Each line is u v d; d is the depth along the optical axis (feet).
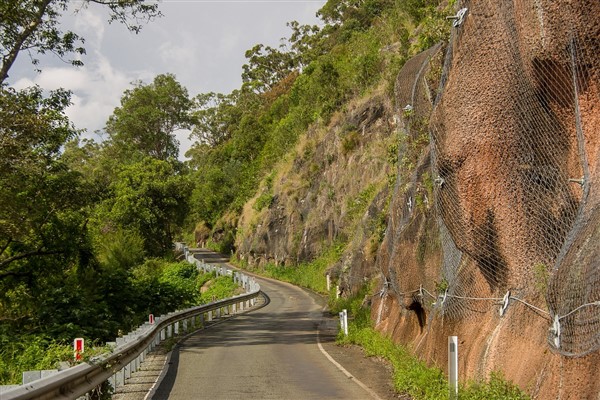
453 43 33.01
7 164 65.10
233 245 228.43
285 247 171.01
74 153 215.72
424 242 43.27
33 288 77.25
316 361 48.93
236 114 326.24
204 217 272.10
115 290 81.71
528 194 27.96
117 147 258.57
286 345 60.13
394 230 54.54
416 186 46.29
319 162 163.12
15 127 65.26
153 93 263.49
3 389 22.70
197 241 273.75
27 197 71.82
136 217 190.39
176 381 40.29
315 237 153.58
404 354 44.09
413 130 51.21
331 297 110.83
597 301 19.60
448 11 58.49
